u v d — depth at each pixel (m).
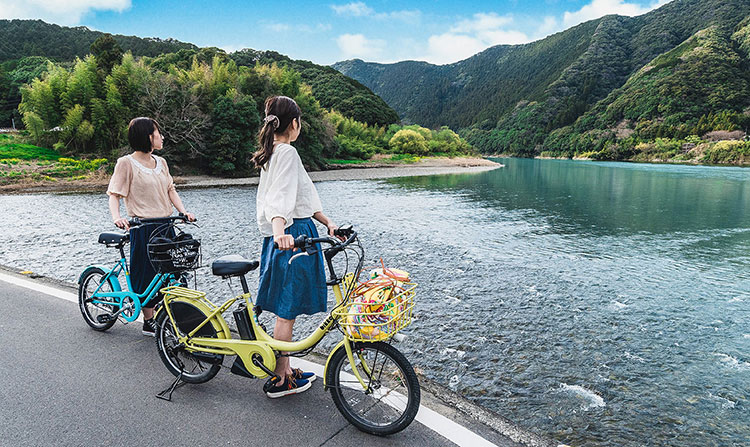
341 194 21.44
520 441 2.46
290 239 2.22
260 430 2.44
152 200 3.49
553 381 3.59
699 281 6.67
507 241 9.69
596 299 5.75
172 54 84.25
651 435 2.88
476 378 3.60
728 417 3.12
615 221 12.92
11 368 3.13
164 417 2.56
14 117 72.69
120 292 3.62
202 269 6.77
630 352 4.18
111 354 3.39
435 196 20.47
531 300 5.65
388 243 9.27
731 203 17.56
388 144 80.50
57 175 28.31
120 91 37.09
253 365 2.61
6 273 5.76
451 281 6.46
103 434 2.38
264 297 2.55
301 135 45.62
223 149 35.38
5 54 114.81
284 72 52.22
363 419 2.46
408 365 2.31
